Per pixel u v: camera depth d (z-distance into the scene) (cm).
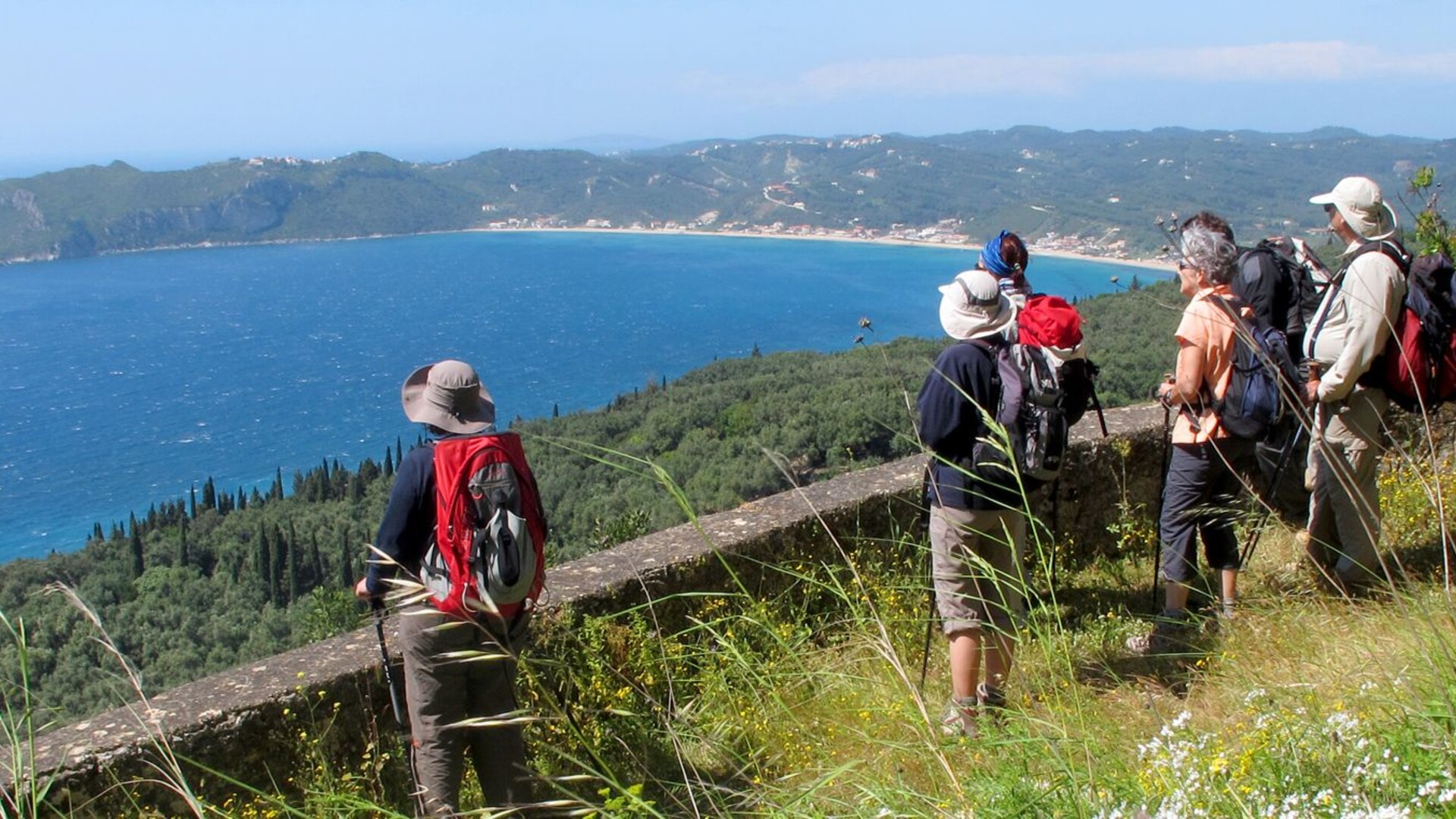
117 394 14988
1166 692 299
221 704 277
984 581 302
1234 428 352
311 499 6744
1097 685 318
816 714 280
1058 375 299
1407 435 501
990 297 303
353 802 255
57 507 9612
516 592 252
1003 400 294
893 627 367
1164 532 378
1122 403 827
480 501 251
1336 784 171
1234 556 369
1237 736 211
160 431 12612
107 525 9006
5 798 216
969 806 188
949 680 339
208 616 4631
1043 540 438
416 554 260
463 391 264
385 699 304
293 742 284
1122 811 174
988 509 296
